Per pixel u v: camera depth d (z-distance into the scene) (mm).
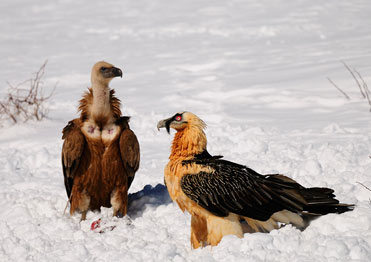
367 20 32844
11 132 16125
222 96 18672
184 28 34500
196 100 18422
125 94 20016
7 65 26578
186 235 9141
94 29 36188
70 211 10227
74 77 23484
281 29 31781
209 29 33531
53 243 9047
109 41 32250
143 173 12375
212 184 8211
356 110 15734
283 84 19203
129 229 9312
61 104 19078
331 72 19969
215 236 8305
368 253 7141
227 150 13336
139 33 34062
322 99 17000
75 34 34906
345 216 8055
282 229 8016
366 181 9875
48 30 36594
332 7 38062
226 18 37031
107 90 9859
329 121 14969
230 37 31062
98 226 9578
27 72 24750
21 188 11938
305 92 17906
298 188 8289
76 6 45469
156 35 33125
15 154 14164
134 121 16328
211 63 24281
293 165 11562
